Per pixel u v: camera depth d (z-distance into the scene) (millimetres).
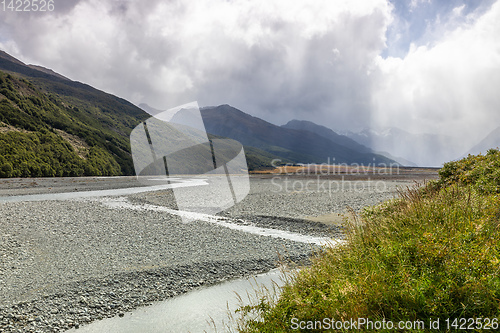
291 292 4121
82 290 7516
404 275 3486
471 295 2975
